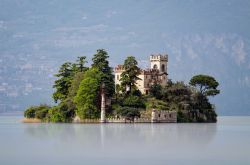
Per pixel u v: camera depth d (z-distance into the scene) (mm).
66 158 148500
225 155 154500
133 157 150375
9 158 148500
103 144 183625
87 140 197375
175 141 194250
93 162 141125
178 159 146750
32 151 163500
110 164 138125
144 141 193625
